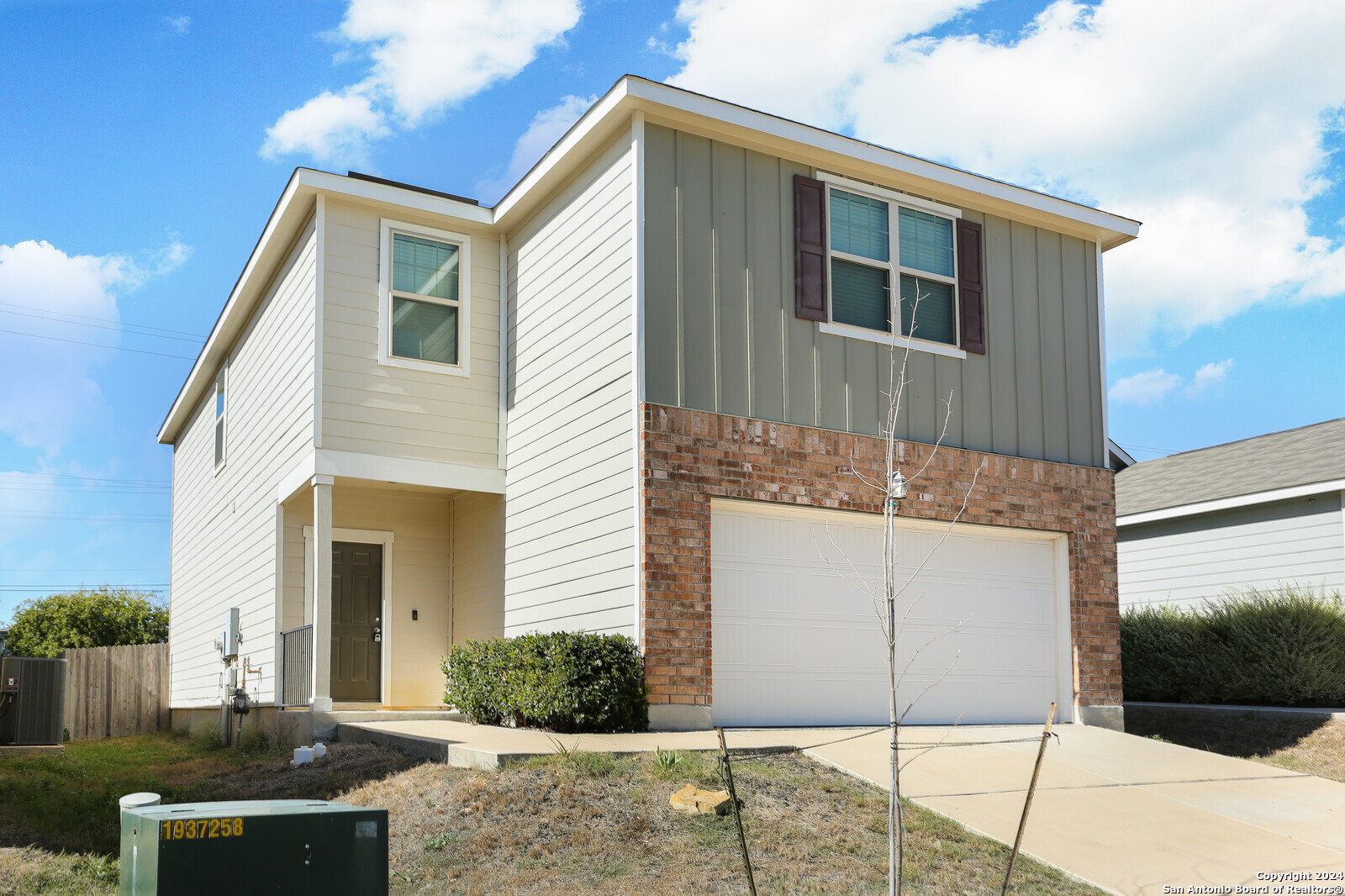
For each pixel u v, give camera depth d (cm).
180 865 338
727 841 665
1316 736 1347
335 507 1370
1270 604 1525
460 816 705
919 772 859
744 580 1089
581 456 1138
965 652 1211
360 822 369
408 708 1355
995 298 1301
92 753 1374
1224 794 862
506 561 1280
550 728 998
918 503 1191
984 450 1259
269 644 1331
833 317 1186
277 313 1414
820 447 1137
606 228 1129
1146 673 1670
